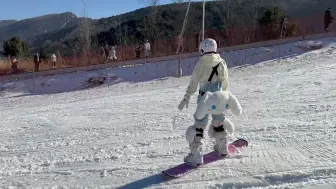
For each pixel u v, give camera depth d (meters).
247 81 16.48
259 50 28.05
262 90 12.30
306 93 10.40
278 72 19.73
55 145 7.19
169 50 37.41
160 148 6.06
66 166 5.58
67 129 8.95
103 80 27.77
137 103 12.88
